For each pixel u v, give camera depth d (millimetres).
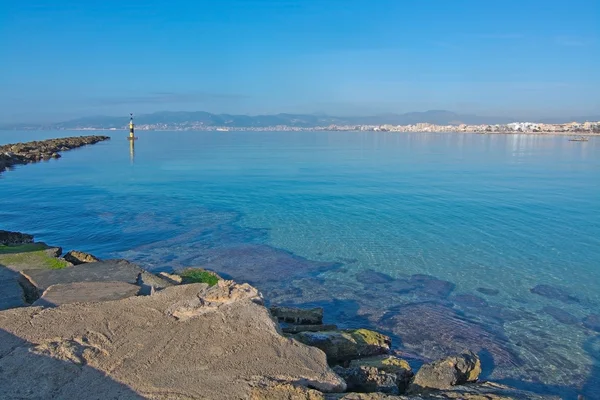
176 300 9398
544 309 13680
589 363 10758
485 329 12367
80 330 8133
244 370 7062
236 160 61188
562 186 38156
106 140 124125
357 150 84812
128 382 6695
